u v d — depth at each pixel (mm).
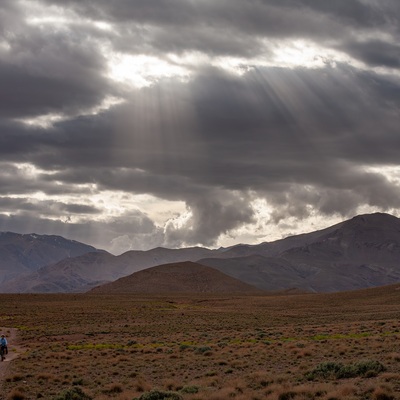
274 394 34156
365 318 134000
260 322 130000
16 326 125062
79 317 146750
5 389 46469
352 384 35062
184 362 58750
